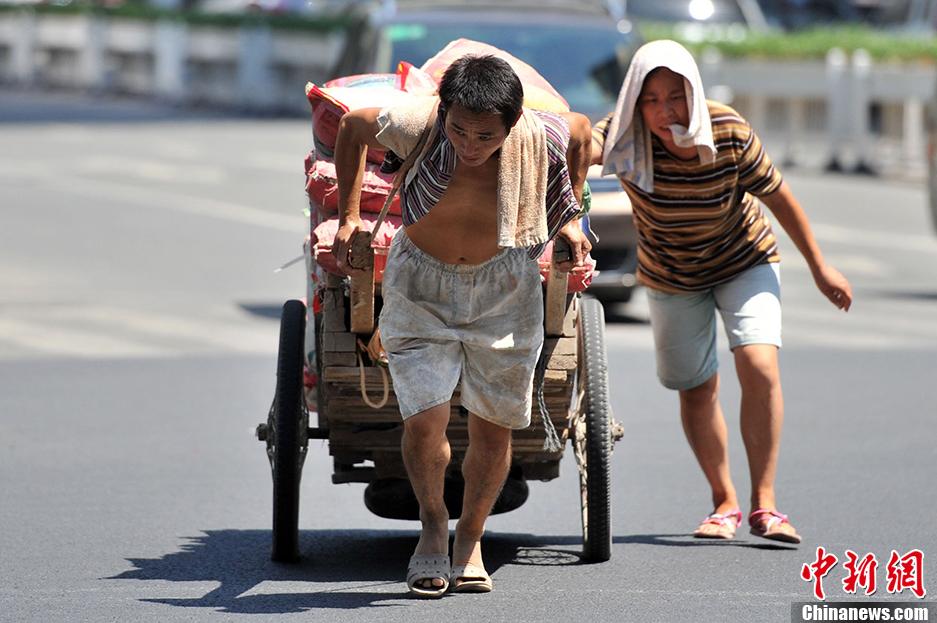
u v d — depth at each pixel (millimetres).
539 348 16766
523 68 20156
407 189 16281
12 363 33656
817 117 73875
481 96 15391
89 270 46125
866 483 23750
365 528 21750
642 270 20875
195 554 19797
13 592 17906
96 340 36344
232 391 31188
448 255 16484
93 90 126500
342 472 19656
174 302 41406
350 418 18453
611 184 37406
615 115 19578
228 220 56875
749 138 19688
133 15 122375
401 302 16656
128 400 30156
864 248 52469
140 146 82250
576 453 19234
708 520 21047
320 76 105125
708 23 84625
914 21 95750
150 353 34938
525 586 18188
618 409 29453
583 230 18719
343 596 17703
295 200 62375
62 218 56531
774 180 19844
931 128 46562
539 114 16312
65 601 17500
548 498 23703
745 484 24172
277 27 108812
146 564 19266
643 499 23203
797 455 25672
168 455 25812
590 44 37438
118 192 63906
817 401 30172
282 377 18734
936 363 34344
